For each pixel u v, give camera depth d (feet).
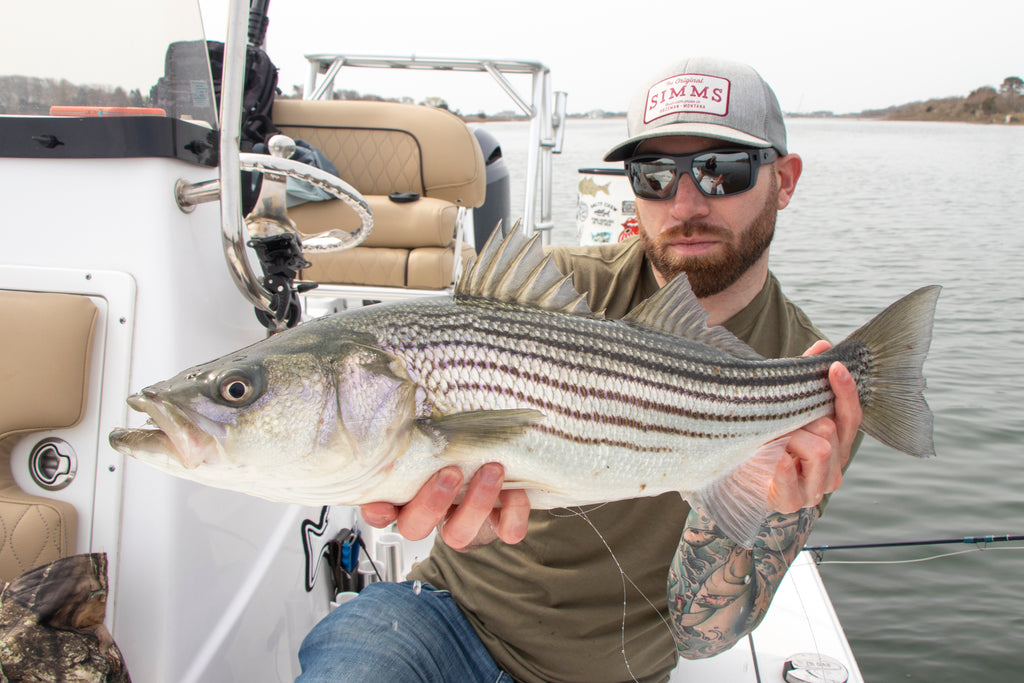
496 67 18.53
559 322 5.84
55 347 5.76
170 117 6.10
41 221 6.13
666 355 6.14
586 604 7.59
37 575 5.20
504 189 21.72
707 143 7.73
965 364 27.71
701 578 7.14
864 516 18.67
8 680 4.94
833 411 6.72
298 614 8.20
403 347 5.35
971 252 47.44
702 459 6.30
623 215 17.95
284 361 5.03
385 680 6.55
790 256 46.60
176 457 4.84
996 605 15.42
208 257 6.69
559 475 5.80
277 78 16.74
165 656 5.93
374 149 16.66
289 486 5.15
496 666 7.68
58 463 6.00
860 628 14.92
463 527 5.48
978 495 19.43
